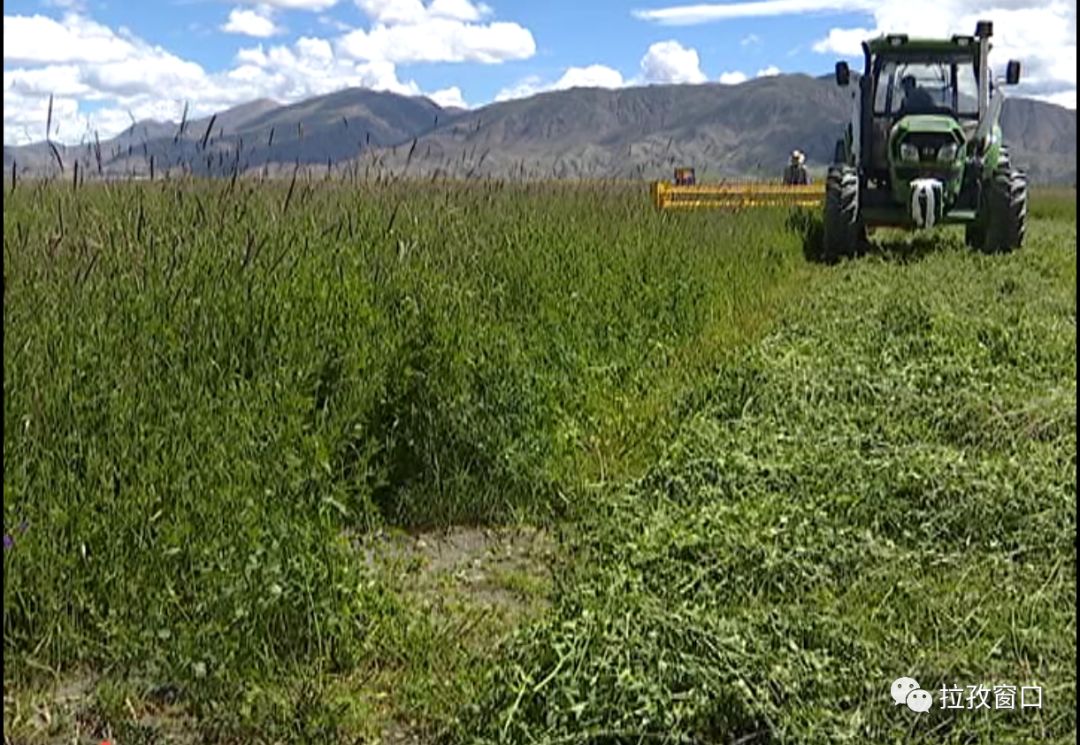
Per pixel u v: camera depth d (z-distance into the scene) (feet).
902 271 44.75
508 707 12.10
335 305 20.02
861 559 16.03
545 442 19.57
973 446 21.40
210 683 12.55
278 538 13.80
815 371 25.12
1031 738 12.01
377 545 16.58
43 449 14.35
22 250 19.54
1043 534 16.94
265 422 15.99
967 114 53.42
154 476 14.30
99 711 12.44
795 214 57.52
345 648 13.52
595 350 24.75
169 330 17.21
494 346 20.30
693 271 34.09
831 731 11.87
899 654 13.50
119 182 25.32
